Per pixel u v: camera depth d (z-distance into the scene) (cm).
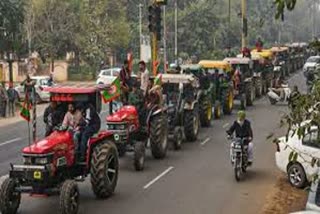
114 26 8444
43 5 7662
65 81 7969
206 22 8906
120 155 2439
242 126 2153
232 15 9994
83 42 7988
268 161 2411
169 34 8838
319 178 1150
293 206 1747
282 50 6444
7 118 4181
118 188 1981
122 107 2298
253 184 2031
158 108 2423
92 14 8325
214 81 3669
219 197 1867
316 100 932
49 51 7731
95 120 1784
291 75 6725
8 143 2975
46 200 1848
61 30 7775
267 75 5038
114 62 9088
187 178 2123
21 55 6738
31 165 1593
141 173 2203
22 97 4972
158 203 1798
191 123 2811
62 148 1652
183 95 2786
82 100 1778
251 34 9756
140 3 9500
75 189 1631
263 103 4459
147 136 2405
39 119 3969
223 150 2650
